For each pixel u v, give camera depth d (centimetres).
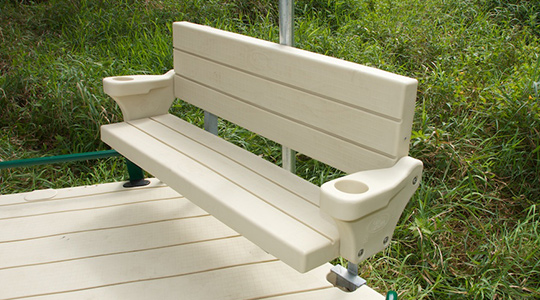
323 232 164
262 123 225
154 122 263
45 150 381
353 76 179
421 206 278
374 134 177
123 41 470
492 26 510
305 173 339
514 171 319
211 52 245
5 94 402
